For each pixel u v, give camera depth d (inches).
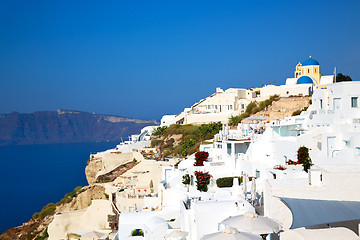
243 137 2822.3
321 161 1877.5
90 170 5128.0
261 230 1126.4
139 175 3651.6
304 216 1107.9
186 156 4335.6
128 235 2241.6
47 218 3878.0
